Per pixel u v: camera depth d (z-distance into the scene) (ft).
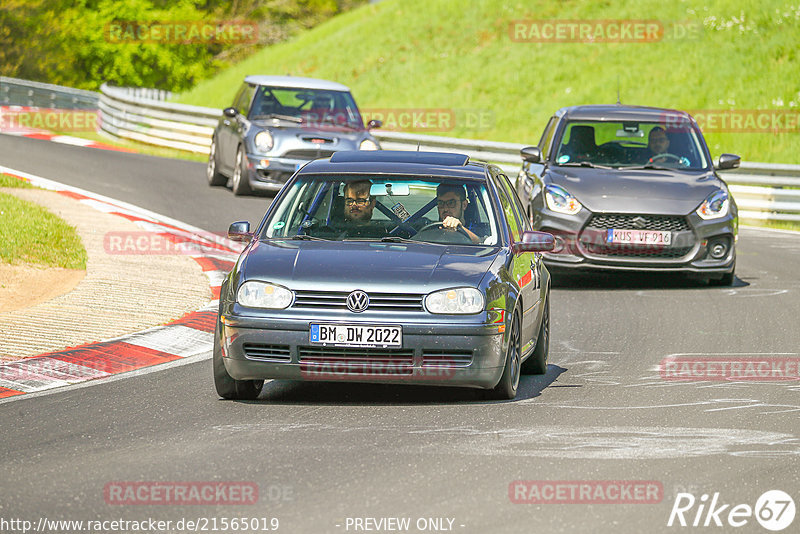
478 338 87.35
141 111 351.05
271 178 234.79
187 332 118.42
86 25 597.93
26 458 73.00
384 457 73.72
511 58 424.46
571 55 415.64
